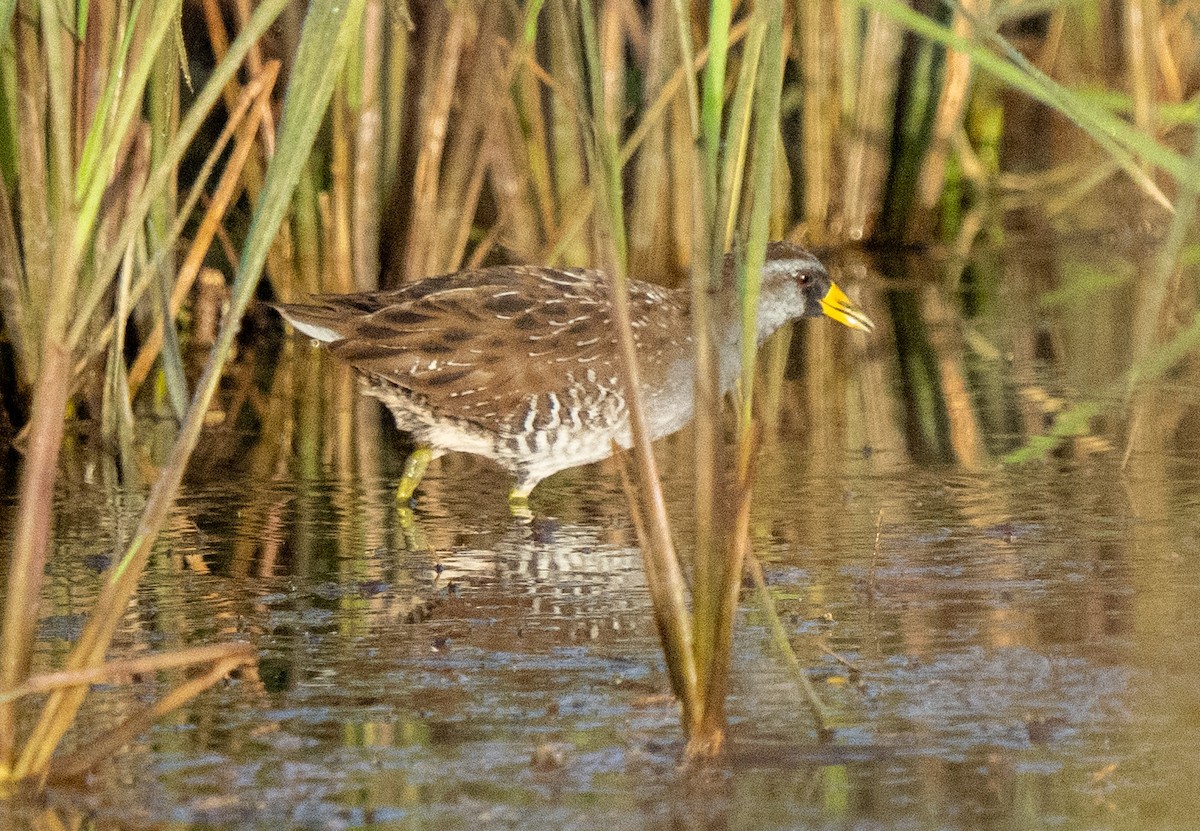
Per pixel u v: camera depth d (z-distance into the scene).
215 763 6.59
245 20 14.93
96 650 6.20
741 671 7.62
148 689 7.49
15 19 11.52
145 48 6.09
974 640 7.97
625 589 9.15
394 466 12.52
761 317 12.89
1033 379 14.77
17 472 11.99
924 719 6.95
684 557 9.68
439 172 16.58
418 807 6.14
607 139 6.23
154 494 6.20
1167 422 13.09
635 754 6.63
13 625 6.14
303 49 5.96
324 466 12.48
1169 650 7.73
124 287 12.30
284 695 7.39
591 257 16.80
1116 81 20.33
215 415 14.16
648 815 6.06
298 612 8.73
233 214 17.30
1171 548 9.52
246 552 9.98
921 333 16.81
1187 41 19.94
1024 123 22.06
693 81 6.22
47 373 6.07
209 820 6.04
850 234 20.19
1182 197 5.91
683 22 6.20
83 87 10.68
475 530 10.59
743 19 17.25
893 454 12.37
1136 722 6.86
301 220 16.12
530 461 11.43
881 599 8.70
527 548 10.12
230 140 16.97
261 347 16.92
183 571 9.55
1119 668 7.49
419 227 15.42
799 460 12.26
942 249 20.36
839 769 6.45
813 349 16.52
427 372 11.23
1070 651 7.75
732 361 12.02
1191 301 17.28
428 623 8.51
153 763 6.59
